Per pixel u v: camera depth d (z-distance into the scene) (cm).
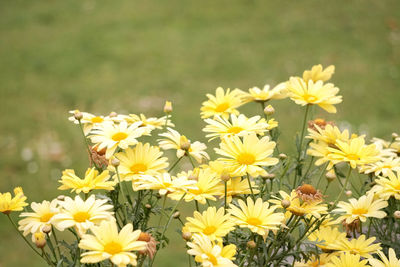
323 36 900
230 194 137
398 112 619
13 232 406
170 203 416
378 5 1025
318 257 135
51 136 568
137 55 830
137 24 973
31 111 635
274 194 148
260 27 952
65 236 390
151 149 138
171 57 822
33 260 373
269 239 136
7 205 132
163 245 131
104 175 131
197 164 483
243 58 810
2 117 618
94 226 111
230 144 135
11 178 486
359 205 143
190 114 612
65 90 698
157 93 688
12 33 939
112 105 654
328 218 153
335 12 1002
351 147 138
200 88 704
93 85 717
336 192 381
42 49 855
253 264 140
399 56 819
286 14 1007
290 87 168
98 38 905
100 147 134
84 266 129
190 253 111
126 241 108
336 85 700
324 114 591
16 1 1102
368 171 154
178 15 1019
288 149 485
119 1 1097
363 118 599
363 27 933
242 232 138
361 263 130
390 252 131
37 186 472
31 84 721
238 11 1030
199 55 829
